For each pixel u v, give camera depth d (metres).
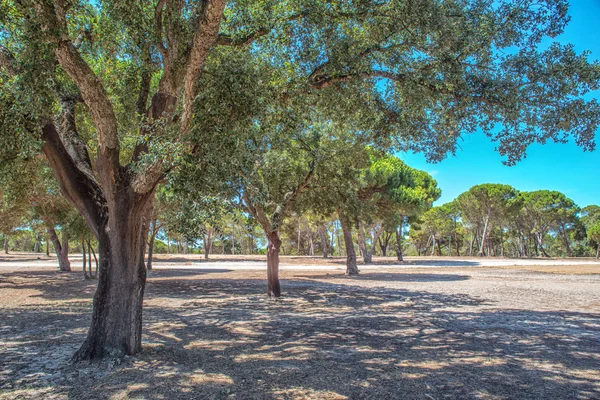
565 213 56.09
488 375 5.33
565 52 6.25
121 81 8.52
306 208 16.42
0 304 12.99
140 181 5.84
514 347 7.02
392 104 8.38
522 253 63.12
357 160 14.44
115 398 4.45
